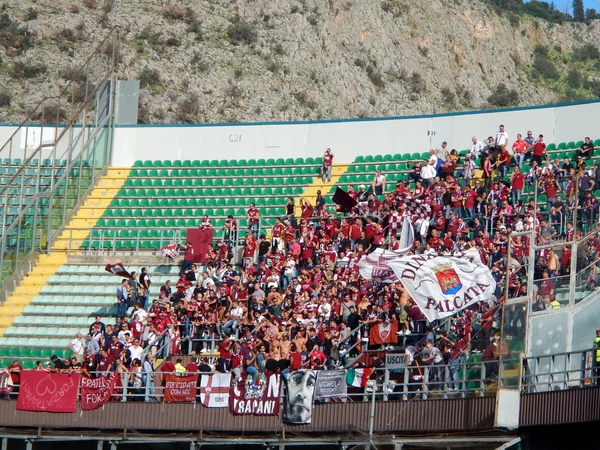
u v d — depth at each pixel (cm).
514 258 4875
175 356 5431
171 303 5912
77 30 17238
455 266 4775
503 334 4422
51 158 7794
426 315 4734
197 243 6512
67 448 5494
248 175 7794
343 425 4741
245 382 4944
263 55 18575
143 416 5072
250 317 5619
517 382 4319
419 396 4728
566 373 4297
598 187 5888
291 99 18062
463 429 4434
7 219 7425
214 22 18825
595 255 4606
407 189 6481
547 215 5866
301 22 19538
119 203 7606
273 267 5972
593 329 4522
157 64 17325
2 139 8012
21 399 5212
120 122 8225
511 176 6362
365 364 5028
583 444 4197
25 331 6284
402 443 4588
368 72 19912
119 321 5916
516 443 4366
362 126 7806
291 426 4847
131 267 6738
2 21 16850
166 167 7944
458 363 4606
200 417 4994
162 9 18538
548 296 4550
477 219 5881
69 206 7344
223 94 17475
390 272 5228
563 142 7156
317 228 6488
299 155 7938
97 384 5156
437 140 7581
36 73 16175
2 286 6562
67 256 6900
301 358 4988
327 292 5616
